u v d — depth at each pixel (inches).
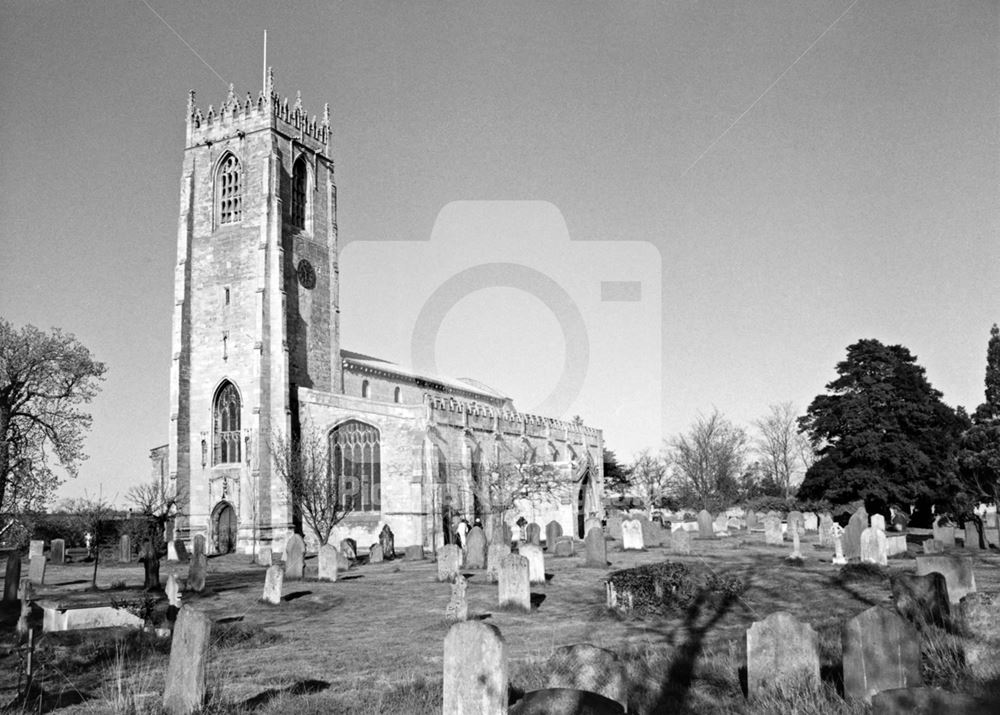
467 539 1656.0
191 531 2677.2
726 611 940.6
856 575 1125.1
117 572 1843.0
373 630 929.5
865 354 2785.4
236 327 2748.5
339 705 577.0
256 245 2770.7
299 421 2691.9
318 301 2982.3
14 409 2475.4
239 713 563.5
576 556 1759.4
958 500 2068.2
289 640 870.4
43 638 828.6
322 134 3152.1
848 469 2667.3
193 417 2758.4
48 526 2598.4
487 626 508.1
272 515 2551.7
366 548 2527.1
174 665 587.8
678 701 551.2
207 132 2938.0
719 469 3548.2
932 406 2669.8
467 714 504.4
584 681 505.7
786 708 508.4
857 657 515.8
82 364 2581.2
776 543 1957.4
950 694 383.2
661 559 1578.5
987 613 545.6
